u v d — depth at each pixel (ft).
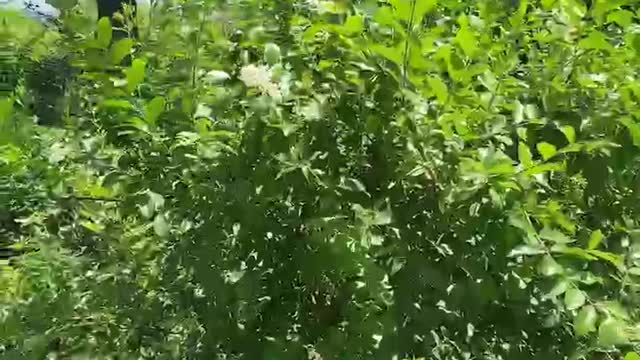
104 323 7.11
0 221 8.61
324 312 6.11
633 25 6.99
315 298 6.14
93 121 6.81
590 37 6.43
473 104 6.03
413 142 5.57
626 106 5.99
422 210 5.54
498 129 5.75
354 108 5.79
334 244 5.93
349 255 5.92
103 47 6.07
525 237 5.20
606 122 5.78
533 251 5.08
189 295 6.46
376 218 5.49
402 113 5.60
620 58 6.64
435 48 6.33
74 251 7.45
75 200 7.25
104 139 6.61
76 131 6.92
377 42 6.00
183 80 6.25
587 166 5.71
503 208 5.25
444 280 5.48
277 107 5.79
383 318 5.79
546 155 5.22
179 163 6.15
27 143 7.29
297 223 5.93
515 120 5.91
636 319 5.84
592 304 5.03
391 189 5.65
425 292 5.53
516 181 5.28
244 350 6.19
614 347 5.15
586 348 5.42
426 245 5.58
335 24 6.14
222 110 6.18
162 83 6.41
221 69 6.42
